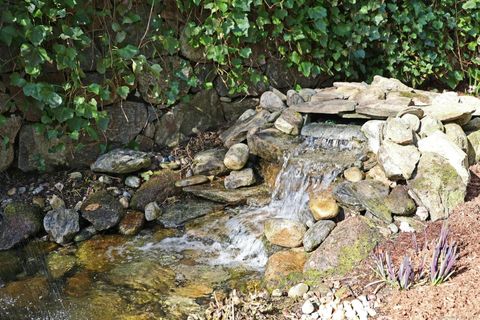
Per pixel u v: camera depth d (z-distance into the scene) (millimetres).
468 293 2471
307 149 3705
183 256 3293
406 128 3342
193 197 3812
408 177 3234
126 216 3619
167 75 4070
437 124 3500
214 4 3943
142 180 3873
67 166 3881
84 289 2996
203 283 3016
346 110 3768
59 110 3604
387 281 2648
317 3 4340
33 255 3324
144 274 3117
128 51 3744
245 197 3697
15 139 3713
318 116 4039
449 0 4906
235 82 4348
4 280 3100
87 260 3281
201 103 4293
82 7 3574
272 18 4234
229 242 3393
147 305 2844
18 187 3705
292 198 3514
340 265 2877
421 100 3922
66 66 3510
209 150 4062
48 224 3447
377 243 2977
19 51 3465
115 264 3230
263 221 3443
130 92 3994
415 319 2400
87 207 3568
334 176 3426
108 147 3980
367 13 4582
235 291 2863
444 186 3182
